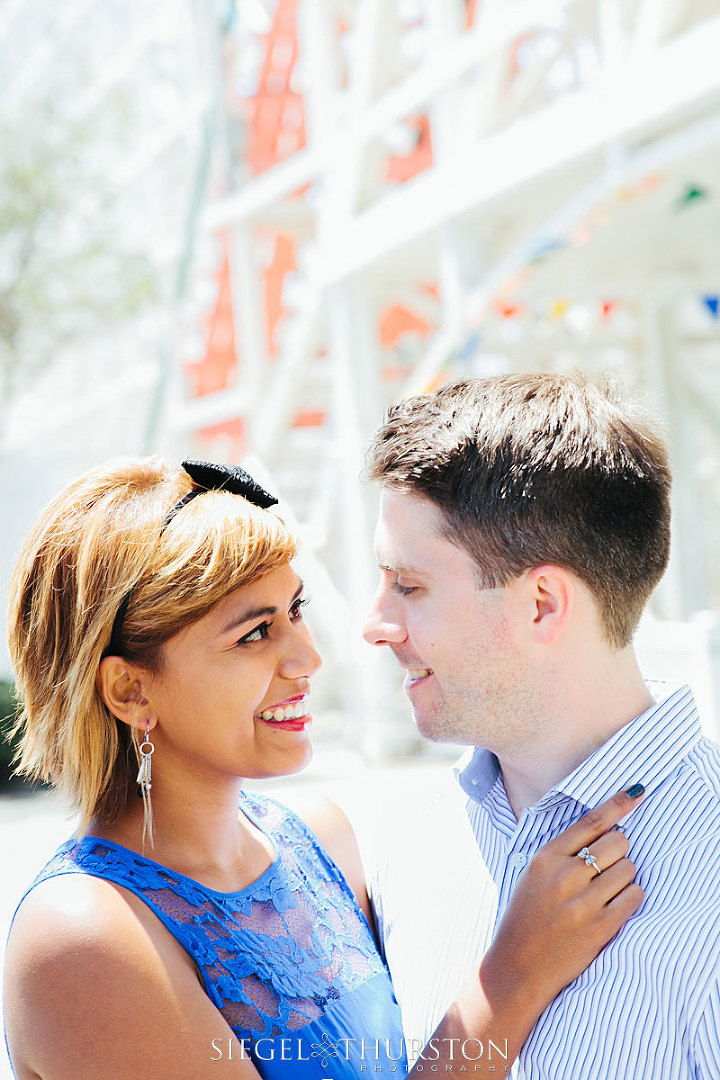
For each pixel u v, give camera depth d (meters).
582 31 6.11
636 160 5.30
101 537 1.63
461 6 6.64
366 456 1.66
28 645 1.68
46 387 14.14
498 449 1.54
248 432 10.02
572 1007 1.47
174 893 1.58
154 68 11.20
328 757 8.54
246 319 9.88
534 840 1.62
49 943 1.46
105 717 1.65
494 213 6.76
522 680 1.55
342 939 1.78
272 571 1.66
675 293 8.44
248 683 1.64
